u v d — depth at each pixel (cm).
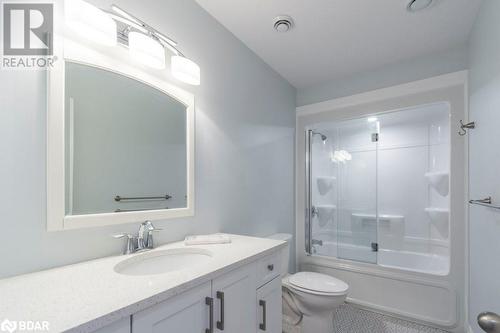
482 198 149
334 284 178
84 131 99
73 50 94
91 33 93
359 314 219
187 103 143
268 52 207
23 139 81
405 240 302
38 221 84
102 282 75
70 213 93
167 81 132
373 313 221
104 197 105
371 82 236
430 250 285
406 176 306
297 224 271
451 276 193
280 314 135
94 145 103
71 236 92
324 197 280
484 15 146
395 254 298
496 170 126
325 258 254
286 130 256
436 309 198
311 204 273
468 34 182
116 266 92
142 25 112
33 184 83
